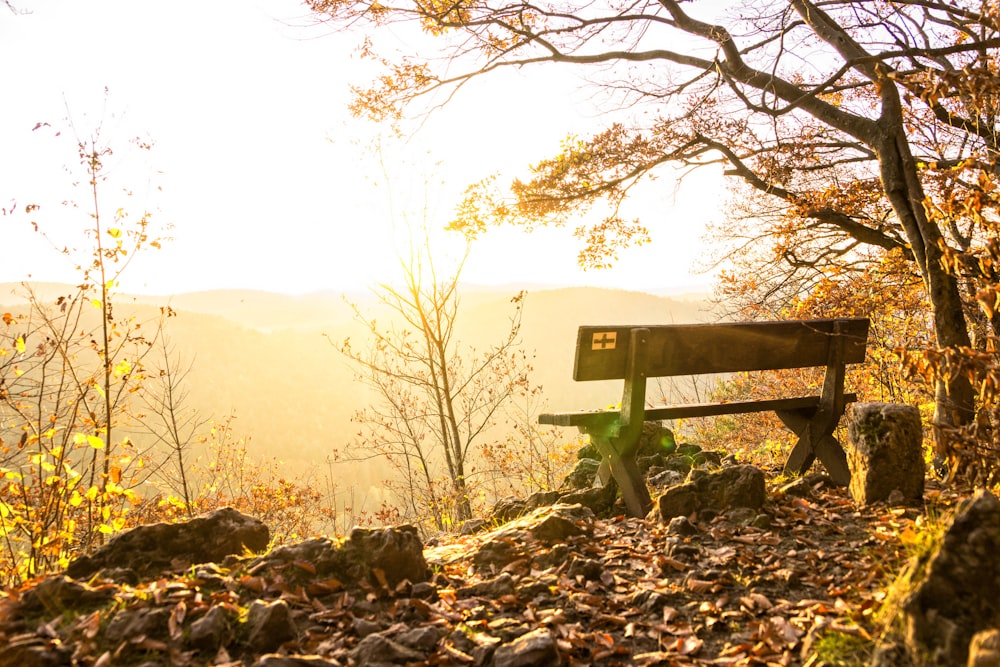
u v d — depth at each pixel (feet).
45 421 16.75
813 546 11.52
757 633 8.79
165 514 23.27
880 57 17.33
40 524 14.60
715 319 37.78
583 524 13.29
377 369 34.06
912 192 20.58
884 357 28.63
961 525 7.21
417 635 8.89
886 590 8.68
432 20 28.66
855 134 23.12
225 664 7.88
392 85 30.68
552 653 8.46
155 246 19.77
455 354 34.53
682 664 8.33
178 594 9.07
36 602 8.74
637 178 31.45
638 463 19.57
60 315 18.08
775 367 15.83
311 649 8.57
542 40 29.07
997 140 18.88
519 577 11.12
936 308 19.70
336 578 10.28
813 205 28.32
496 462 32.37
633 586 10.66
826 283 30.58
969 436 11.32
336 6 27.37
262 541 11.83
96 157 19.61
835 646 7.83
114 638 8.16
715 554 11.39
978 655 5.78
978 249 12.71
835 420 16.06
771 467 19.49
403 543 10.71
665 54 28.73
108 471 16.99
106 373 18.28
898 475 12.83
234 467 34.32
